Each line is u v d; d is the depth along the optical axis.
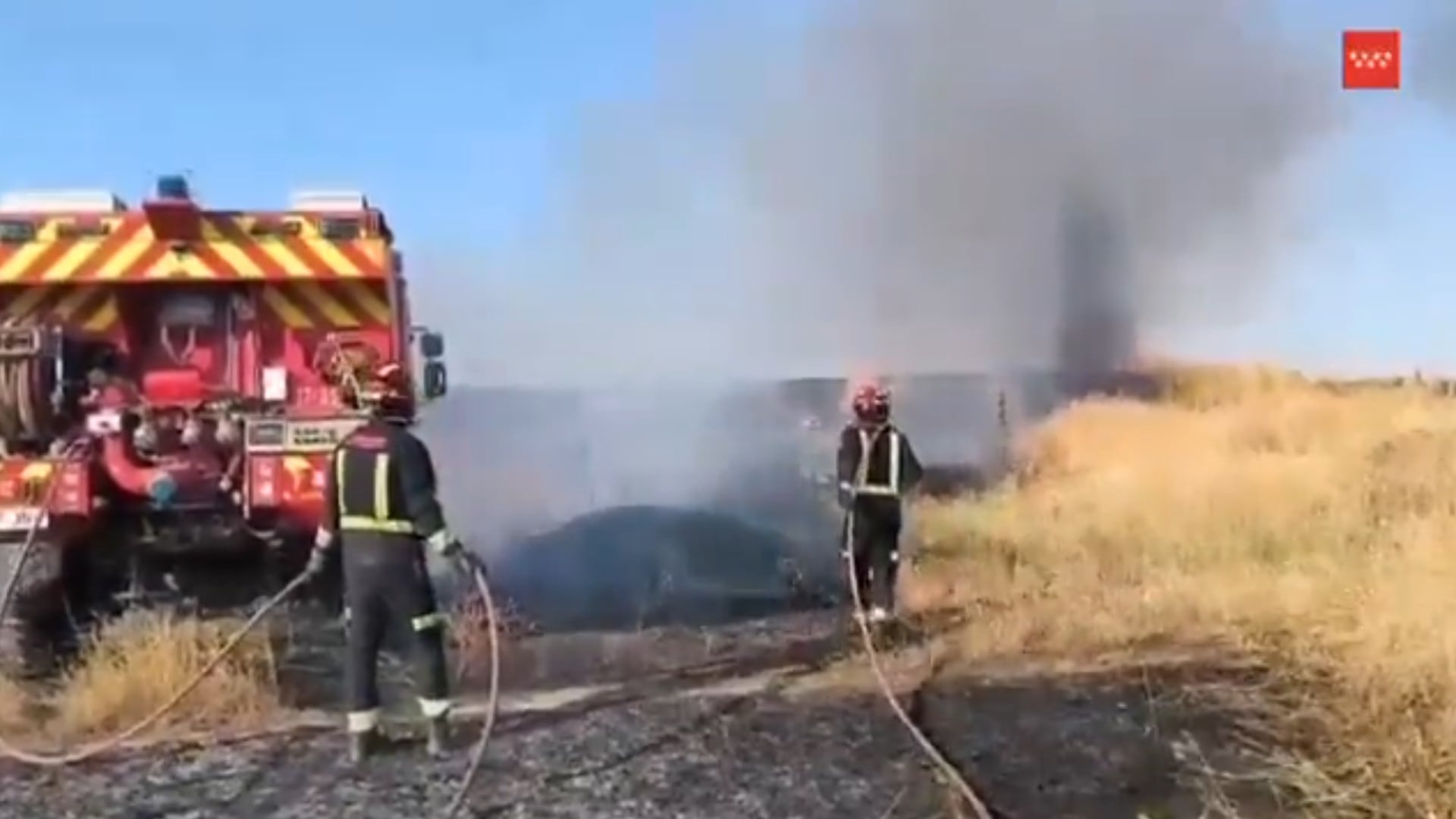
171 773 6.20
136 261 9.70
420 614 6.46
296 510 8.93
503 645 8.66
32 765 6.34
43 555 8.47
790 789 5.82
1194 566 9.48
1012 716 6.73
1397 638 6.91
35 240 9.65
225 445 9.16
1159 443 15.92
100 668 7.41
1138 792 5.76
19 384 8.39
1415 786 5.57
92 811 5.73
